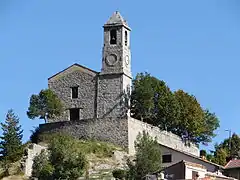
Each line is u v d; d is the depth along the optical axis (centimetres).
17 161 15488
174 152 15250
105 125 16588
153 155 14138
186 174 12606
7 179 15162
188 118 17875
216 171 13650
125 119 16538
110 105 16912
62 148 14175
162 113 17338
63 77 17225
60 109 16950
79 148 15912
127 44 17288
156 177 13125
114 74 17000
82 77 17125
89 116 16950
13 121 15888
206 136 18500
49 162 14238
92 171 15212
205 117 18538
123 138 16450
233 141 18688
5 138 15700
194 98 18112
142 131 16762
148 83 17100
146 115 17062
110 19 17312
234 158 15550
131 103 17038
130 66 17250
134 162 14812
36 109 16862
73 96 17112
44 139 16575
